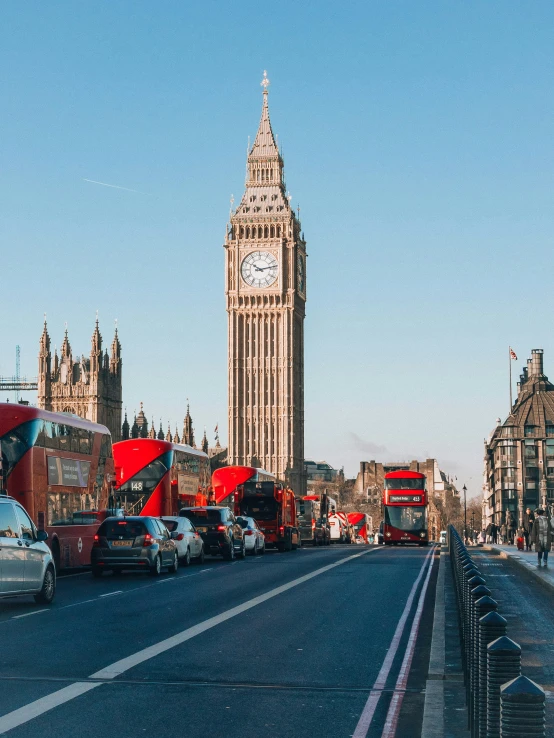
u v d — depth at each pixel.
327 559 57.78
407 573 44.09
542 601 32.16
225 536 54.62
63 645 20.27
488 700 8.71
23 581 27.11
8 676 16.73
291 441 198.88
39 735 12.52
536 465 196.88
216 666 18.00
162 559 42.25
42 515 39.56
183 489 61.47
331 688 16.25
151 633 22.20
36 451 40.12
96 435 48.56
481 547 92.19
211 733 12.87
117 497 56.59
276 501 74.75
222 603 29.11
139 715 13.87
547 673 17.89
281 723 13.59
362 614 26.83
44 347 149.12
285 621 24.81
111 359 158.12
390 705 14.97
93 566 41.31
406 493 96.38
